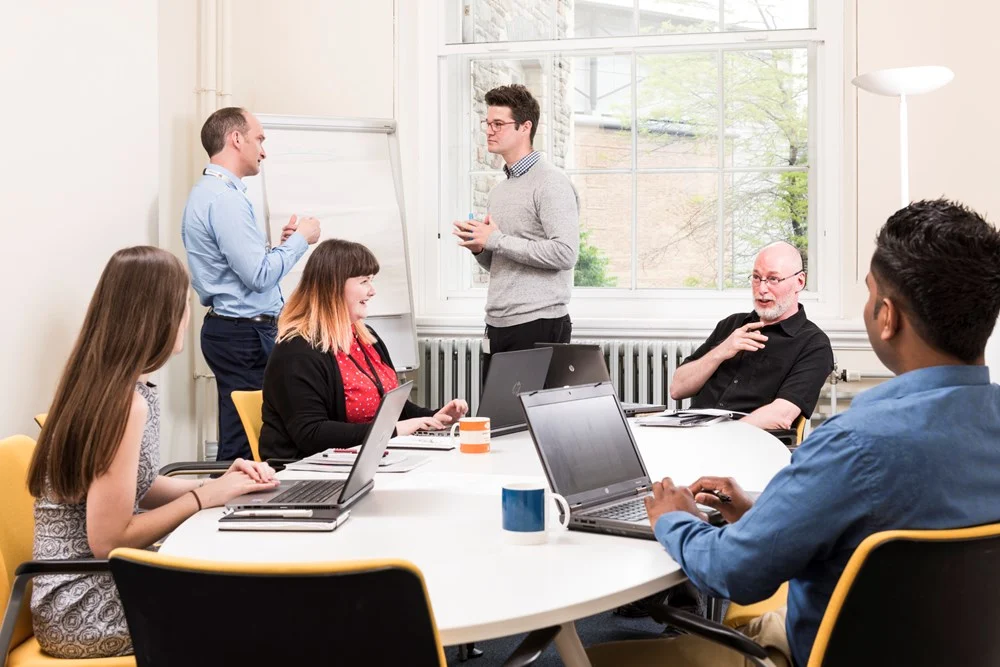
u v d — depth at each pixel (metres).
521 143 3.95
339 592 1.05
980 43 4.23
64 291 3.13
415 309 4.85
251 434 3.02
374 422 1.72
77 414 1.75
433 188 4.83
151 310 1.80
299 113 4.69
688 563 1.37
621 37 4.71
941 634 1.23
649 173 4.72
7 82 2.83
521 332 3.92
